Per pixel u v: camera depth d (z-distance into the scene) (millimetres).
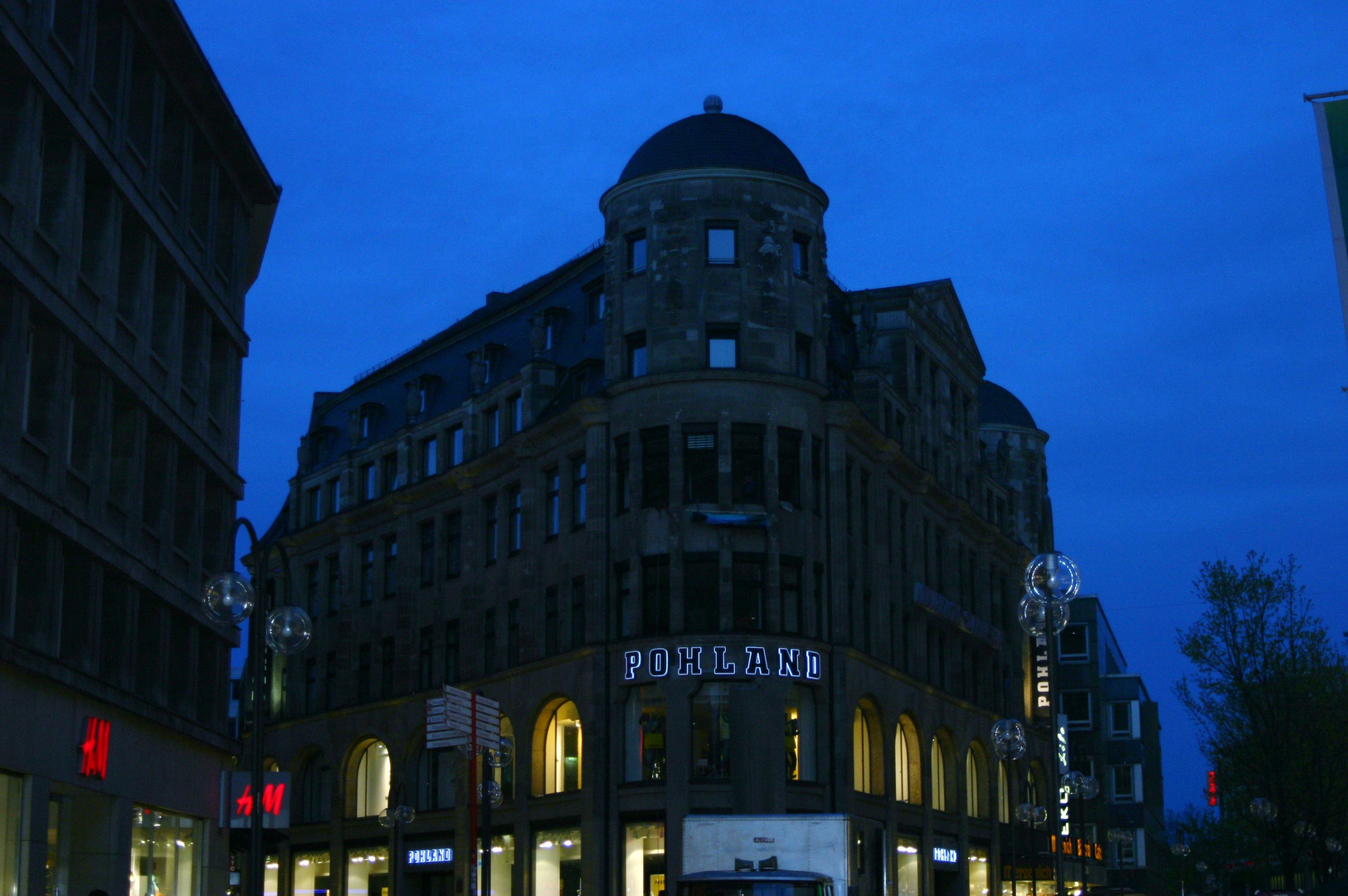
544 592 61656
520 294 74125
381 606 73000
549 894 58656
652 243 58219
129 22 37250
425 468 72125
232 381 46594
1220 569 65375
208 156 43844
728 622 55125
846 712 57969
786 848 35438
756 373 56750
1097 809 100250
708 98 62656
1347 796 65688
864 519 64938
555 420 60562
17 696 31016
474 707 36312
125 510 37625
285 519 85312
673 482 56125
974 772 77750
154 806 39719
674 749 54375
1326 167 25391
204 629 44281
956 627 74312
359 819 71812
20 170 30969
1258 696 64062
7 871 31016
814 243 60000
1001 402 95188
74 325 33719
